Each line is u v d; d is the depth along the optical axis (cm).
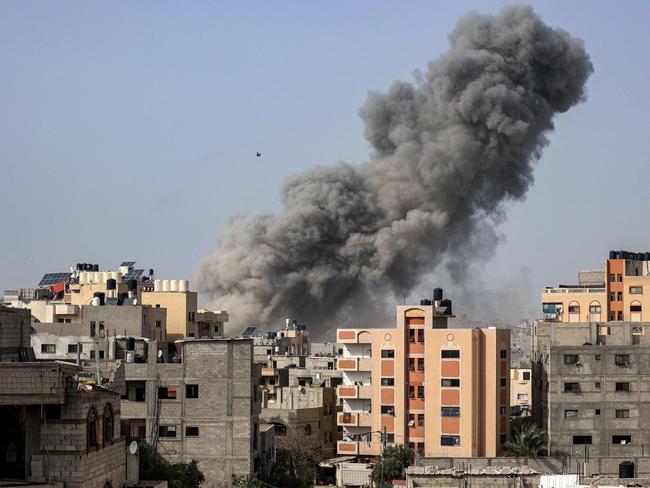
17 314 10700
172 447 14612
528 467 15750
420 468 15125
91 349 18238
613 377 19138
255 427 15100
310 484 17600
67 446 8181
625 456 17088
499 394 19900
